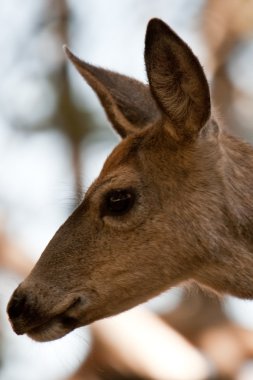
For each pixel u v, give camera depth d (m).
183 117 13.48
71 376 21.19
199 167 13.63
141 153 13.82
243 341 21.52
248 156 13.95
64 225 13.82
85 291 13.62
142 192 13.66
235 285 13.64
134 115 14.92
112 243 13.63
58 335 13.66
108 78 15.17
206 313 21.86
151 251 13.61
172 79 13.31
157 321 21.31
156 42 13.08
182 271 13.71
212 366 21.20
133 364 20.92
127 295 13.71
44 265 13.64
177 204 13.61
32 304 13.56
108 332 20.80
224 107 23.08
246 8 23.19
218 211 13.58
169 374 20.92
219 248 13.56
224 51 23.23
